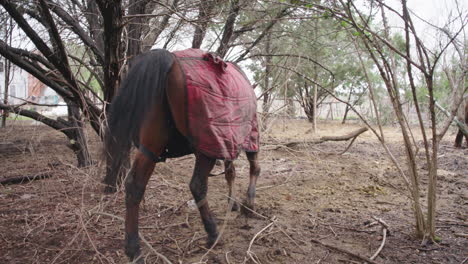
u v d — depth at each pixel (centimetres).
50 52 411
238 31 673
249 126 322
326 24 699
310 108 1352
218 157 273
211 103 272
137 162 271
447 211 432
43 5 367
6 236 353
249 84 356
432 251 324
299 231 371
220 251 323
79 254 317
